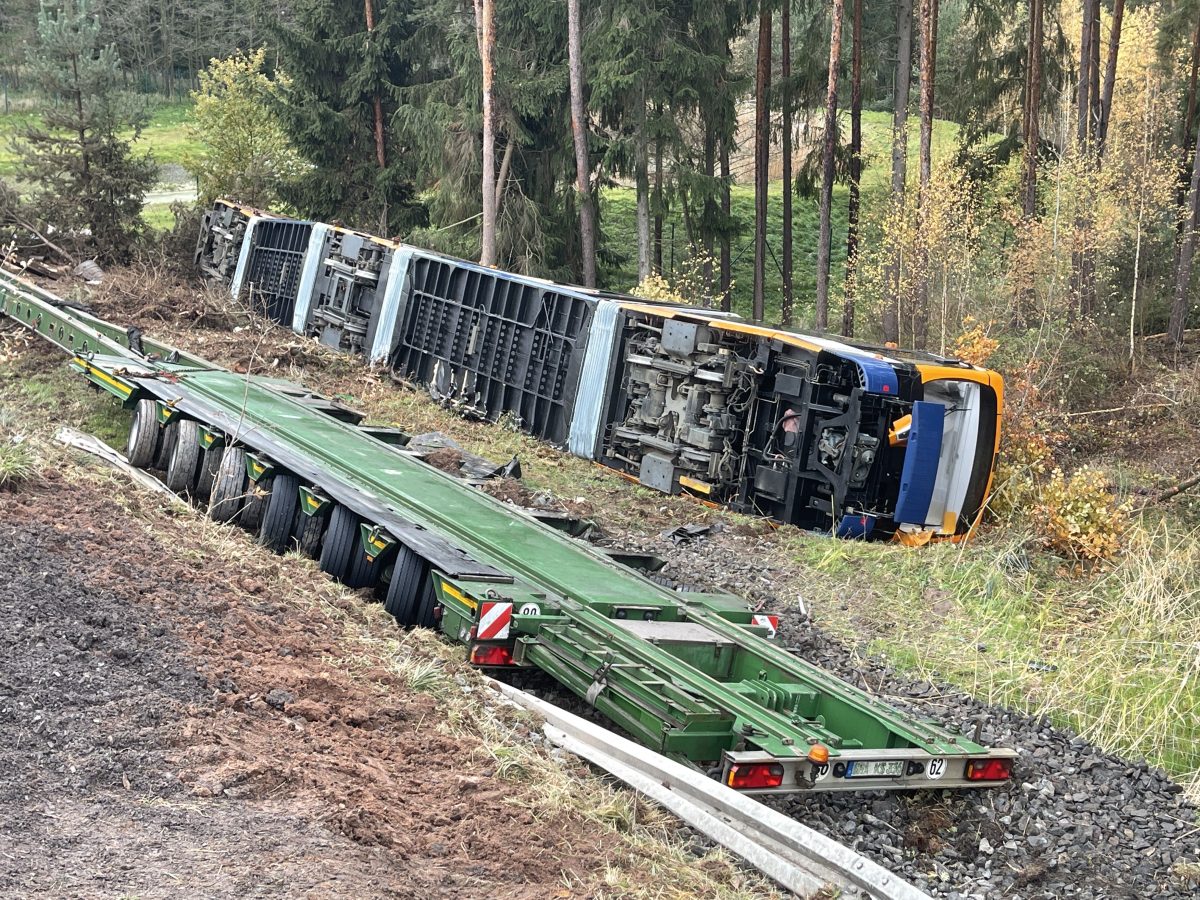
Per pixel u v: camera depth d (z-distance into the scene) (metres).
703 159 31.30
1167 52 29.98
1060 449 19.20
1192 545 13.44
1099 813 8.20
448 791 5.98
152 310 22.61
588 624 8.20
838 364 14.41
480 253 30.33
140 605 7.22
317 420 13.63
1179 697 9.83
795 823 6.34
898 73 26.84
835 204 45.06
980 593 12.29
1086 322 24.52
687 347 15.73
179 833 4.74
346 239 23.28
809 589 12.51
